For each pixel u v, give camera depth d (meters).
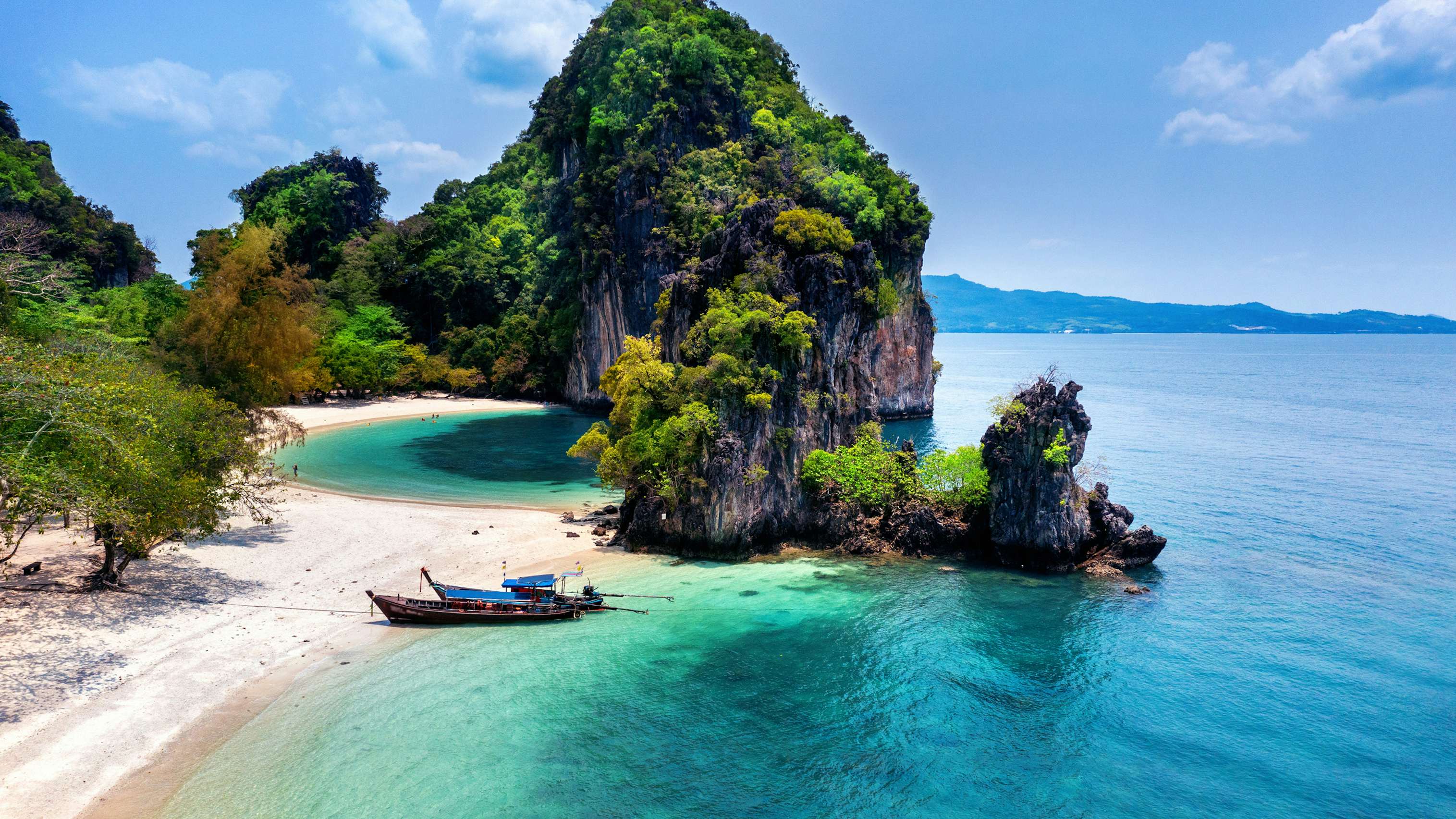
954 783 29.42
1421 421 129.38
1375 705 35.16
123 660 34.78
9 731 28.81
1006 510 53.22
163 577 44.41
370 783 27.95
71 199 144.00
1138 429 120.31
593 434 63.25
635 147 139.00
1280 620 44.53
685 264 118.75
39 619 36.94
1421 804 28.42
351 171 192.00
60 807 25.70
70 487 34.84
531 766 29.52
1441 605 46.56
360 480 79.12
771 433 56.22
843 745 31.81
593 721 32.94
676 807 27.53
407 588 46.91
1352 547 58.03
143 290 123.56
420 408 142.38
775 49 165.25
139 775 27.73
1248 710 34.81
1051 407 51.75
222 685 34.19
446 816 26.38
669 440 54.12
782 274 59.72
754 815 27.30
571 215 159.88
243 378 88.19
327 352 140.12
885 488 57.00
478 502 70.38
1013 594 48.38
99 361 45.44
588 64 154.75
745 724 33.06
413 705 33.59
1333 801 28.58
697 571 52.12
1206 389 195.00
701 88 141.12
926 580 50.81
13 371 36.09
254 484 54.19
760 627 43.00
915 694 35.97
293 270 113.25
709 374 54.78
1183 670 38.56
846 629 42.94
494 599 43.50
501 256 171.50
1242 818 27.66
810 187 119.69
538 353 158.25
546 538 58.59
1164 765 30.78
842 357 62.88
